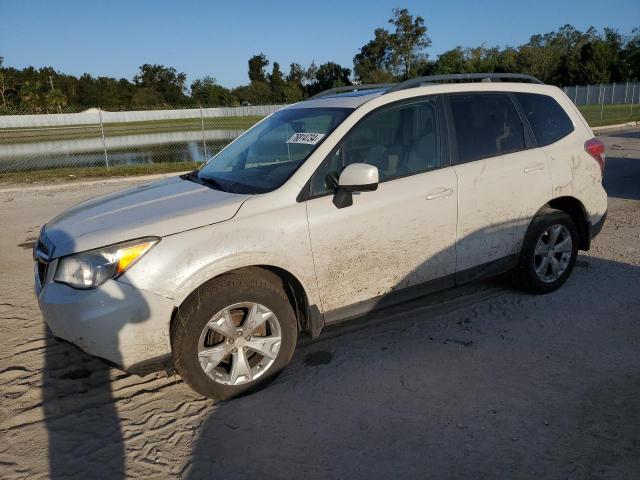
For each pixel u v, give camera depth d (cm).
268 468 270
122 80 9262
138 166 1588
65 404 333
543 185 435
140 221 314
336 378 350
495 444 279
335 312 360
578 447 274
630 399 312
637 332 394
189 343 307
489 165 409
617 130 2458
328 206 341
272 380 341
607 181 1028
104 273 293
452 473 261
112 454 285
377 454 276
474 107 419
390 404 319
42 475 270
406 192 368
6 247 700
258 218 322
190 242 304
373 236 357
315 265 341
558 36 8044
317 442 288
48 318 304
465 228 399
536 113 452
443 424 298
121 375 365
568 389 325
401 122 384
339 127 360
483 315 433
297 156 362
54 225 349
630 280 493
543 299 457
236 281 317
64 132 2388
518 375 344
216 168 420
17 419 318
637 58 5691
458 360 366
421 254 382
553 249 459
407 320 430
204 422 310
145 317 295
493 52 7088
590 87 4506
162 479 266
